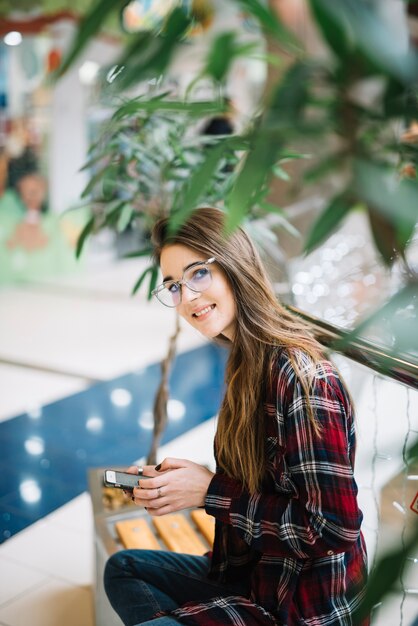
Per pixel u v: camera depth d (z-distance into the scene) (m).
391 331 0.46
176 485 1.37
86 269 8.88
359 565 1.34
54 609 2.33
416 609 1.75
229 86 6.18
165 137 2.02
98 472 2.38
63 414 4.18
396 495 1.75
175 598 1.53
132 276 8.62
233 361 1.41
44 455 3.60
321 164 0.43
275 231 2.69
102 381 4.77
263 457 1.34
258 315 1.37
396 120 0.42
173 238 1.38
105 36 6.59
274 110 0.40
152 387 4.68
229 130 3.31
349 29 0.37
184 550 1.96
